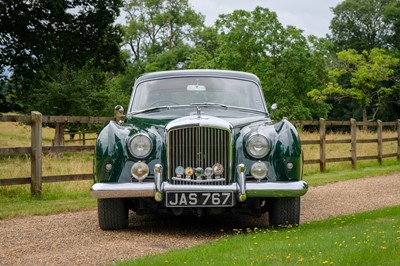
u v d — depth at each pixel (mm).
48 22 26484
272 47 44188
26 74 26531
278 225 6438
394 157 19766
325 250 4516
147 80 7449
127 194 5918
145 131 6215
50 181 9539
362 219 6680
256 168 6027
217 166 5977
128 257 5035
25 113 29250
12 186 9844
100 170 6074
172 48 66000
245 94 7312
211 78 7414
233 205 5941
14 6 25312
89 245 5605
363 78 55469
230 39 44094
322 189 11148
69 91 29484
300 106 43125
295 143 6164
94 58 29250
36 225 6883
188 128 5996
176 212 6129
